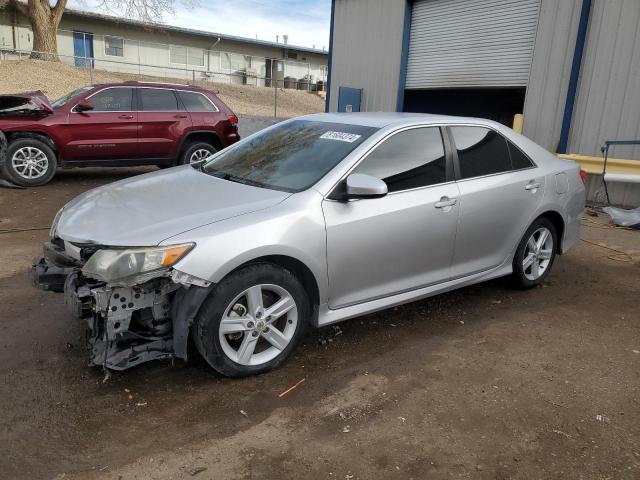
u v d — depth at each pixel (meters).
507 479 2.63
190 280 3.02
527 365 3.76
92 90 9.85
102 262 2.96
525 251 5.03
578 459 2.79
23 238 6.44
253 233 3.21
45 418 2.95
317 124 4.45
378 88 14.28
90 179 10.70
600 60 9.61
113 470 2.58
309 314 3.62
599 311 4.81
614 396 3.40
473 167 4.46
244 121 16.00
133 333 3.13
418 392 3.36
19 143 9.30
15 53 30.86
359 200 3.70
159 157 10.38
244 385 3.36
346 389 3.36
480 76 11.98
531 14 10.79
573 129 10.12
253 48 39.66
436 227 4.10
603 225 8.30
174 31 35.72
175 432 2.88
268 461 2.69
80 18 33.09
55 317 4.17
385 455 2.76
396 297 4.03
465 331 4.27
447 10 12.52
